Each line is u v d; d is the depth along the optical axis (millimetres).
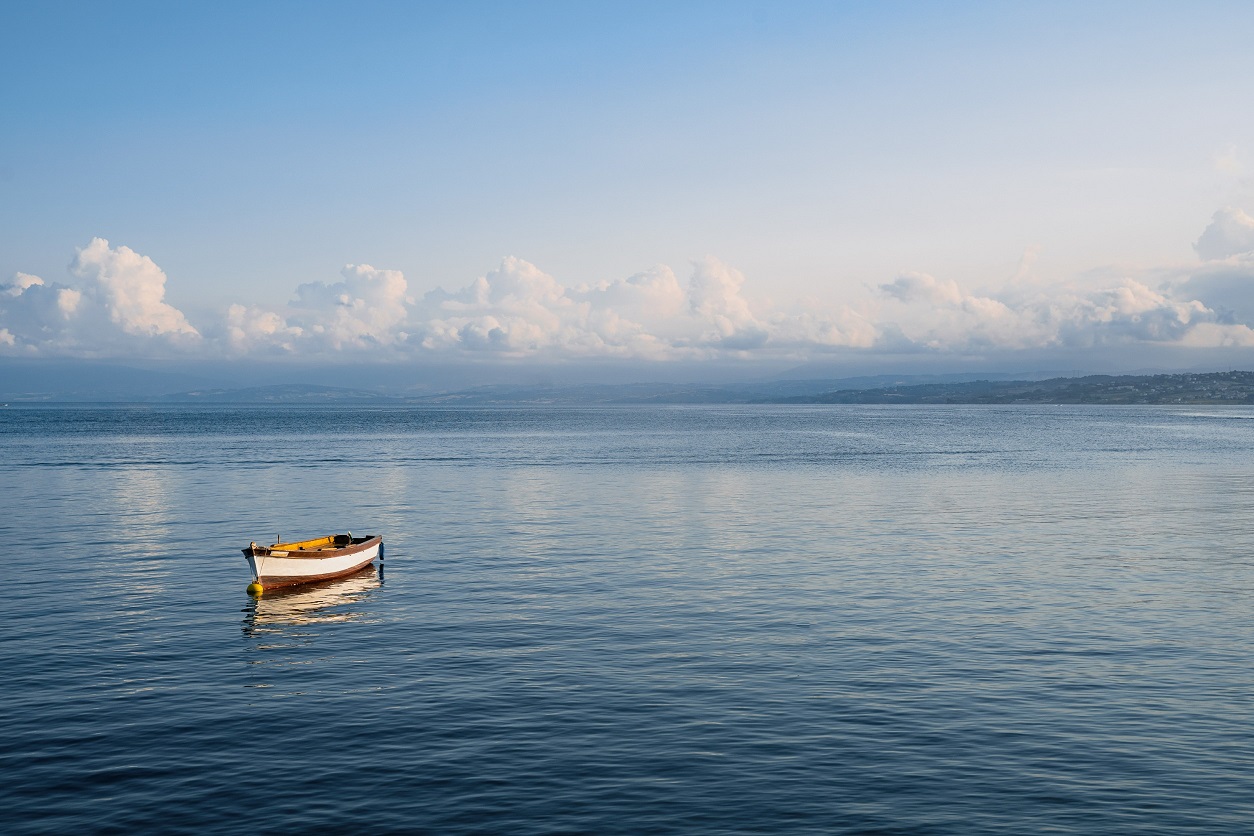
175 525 62844
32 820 18688
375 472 107188
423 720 24344
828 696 26062
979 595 39500
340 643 32375
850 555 50156
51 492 83250
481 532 59594
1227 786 19953
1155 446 160625
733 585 42031
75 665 29594
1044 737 22844
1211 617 35312
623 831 18156
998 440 184125
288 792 19969
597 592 40688
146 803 19453
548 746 22484
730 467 114375
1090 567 46219
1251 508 71438
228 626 34969
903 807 19125
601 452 147125
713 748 22281
